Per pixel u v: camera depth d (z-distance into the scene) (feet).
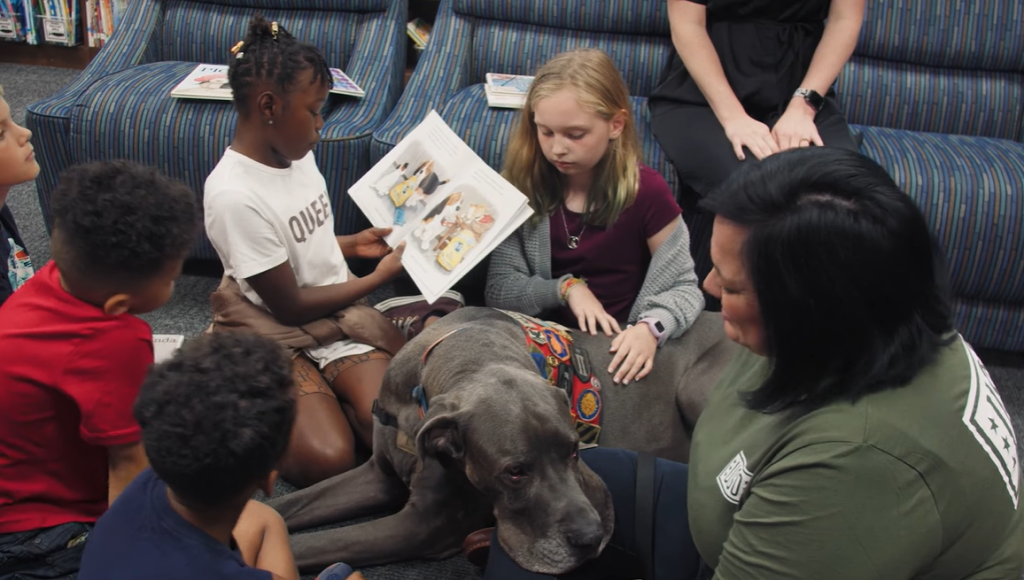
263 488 3.68
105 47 9.66
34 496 4.50
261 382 3.45
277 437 3.51
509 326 5.73
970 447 3.27
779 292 3.26
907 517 3.20
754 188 3.32
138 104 8.37
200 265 9.24
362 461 6.72
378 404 5.84
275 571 4.46
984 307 8.33
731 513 3.92
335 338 6.68
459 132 8.30
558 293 6.84
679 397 6.38
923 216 3.20
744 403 3.69
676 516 4.63
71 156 8.52
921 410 3.25
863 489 3.21
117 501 3.67
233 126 8.24
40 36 13.43
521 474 4.46
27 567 4.50
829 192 3.21
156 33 9.96
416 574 5.76
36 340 4.23
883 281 3.11
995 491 3.33
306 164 6.58
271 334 6.46
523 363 5.28
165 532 3.49
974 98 9.46
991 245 7.96
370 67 9.43
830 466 3.25
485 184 6.91
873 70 9.48
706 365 6.48
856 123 9.53
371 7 9.80
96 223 4.08
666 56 9.47
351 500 5.94
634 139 6.67
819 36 8.36
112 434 4.38
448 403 4.66
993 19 9.27
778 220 3.22
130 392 4.39
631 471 4.89
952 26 9.30
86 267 4.16
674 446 6.32
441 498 5.37
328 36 9.84
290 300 6.31
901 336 3.25
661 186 6.82
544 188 6.89
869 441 3.20
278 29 5.79
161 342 7.64
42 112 8.35
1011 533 3.46
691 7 8.20
